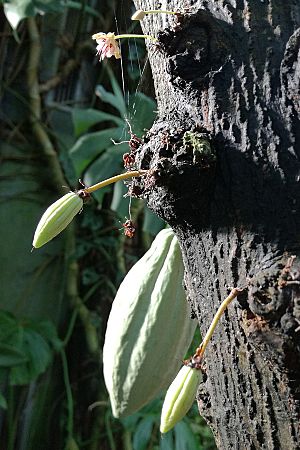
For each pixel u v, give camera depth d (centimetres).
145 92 88
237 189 44
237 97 45
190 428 120
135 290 66
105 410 118
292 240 43
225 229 45
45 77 122
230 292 44
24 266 117
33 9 115
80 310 119
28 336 113
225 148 44
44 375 117
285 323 41
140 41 118
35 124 120
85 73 124
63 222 48
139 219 124
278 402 44
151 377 64
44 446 116
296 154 44
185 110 47
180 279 66
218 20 46
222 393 46
